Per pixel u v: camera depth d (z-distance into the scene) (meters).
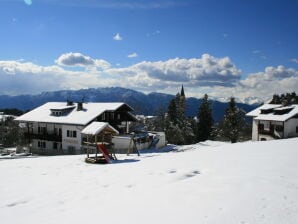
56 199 14.11
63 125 50.31
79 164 27.41
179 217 9.07
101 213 10.50
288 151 21.36
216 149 28.48
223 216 8.73
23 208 13.02
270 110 59.06
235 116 71.00
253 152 22.83
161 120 81.31
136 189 13.92
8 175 22.14
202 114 78.19
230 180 13.16
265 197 10.28
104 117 51.94
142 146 49.62
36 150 52.69
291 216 8.52
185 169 17.94
